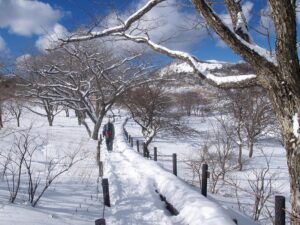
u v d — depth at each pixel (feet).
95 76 109.60
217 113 170.71
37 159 64.44
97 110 134.51
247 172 78.74
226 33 16.25
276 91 16.35
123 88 110.52
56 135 110.83
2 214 21.72
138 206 31.30
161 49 21.40
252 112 108.37
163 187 35.60
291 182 16.39
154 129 108.78
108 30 22.25
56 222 22.58
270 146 130.00
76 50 106.83
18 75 106.01
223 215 24.29
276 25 15.89
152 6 20.54
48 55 116.16
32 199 27.04
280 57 15.92
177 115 134.21
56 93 121.90
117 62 113.39
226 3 18.19
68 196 32.24
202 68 19.43
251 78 17.30
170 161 92.07
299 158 15.98
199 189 42.32
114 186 39.55
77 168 54.08
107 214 28.48
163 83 110.73
